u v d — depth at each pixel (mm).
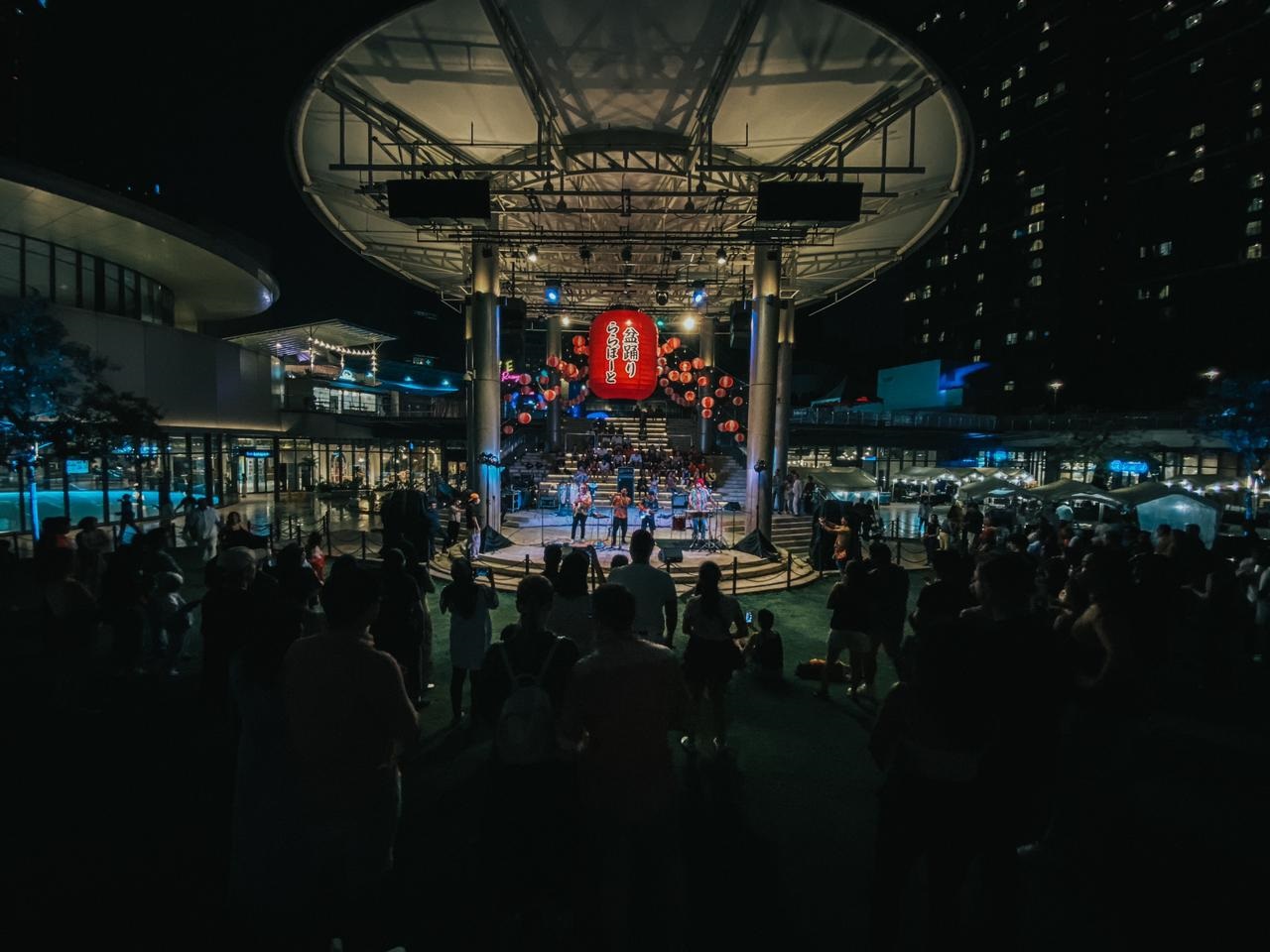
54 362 15578
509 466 31562
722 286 25266
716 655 6113
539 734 3240
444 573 14781
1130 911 3918
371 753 2881
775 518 19812
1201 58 66812
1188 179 67875
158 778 5352
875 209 17891
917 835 2934
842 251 21469
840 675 8195
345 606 2873
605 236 16750
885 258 21688
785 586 14180
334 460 41125
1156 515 20953
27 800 5012
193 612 10805
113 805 4949
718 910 3900
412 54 12023
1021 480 31734
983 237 87688
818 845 4645
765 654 8297
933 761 2879
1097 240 75125
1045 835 4500
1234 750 6270
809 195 12977
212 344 28750
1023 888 4129
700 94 13742
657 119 14961
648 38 11688
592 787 2990
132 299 27594
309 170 15953
